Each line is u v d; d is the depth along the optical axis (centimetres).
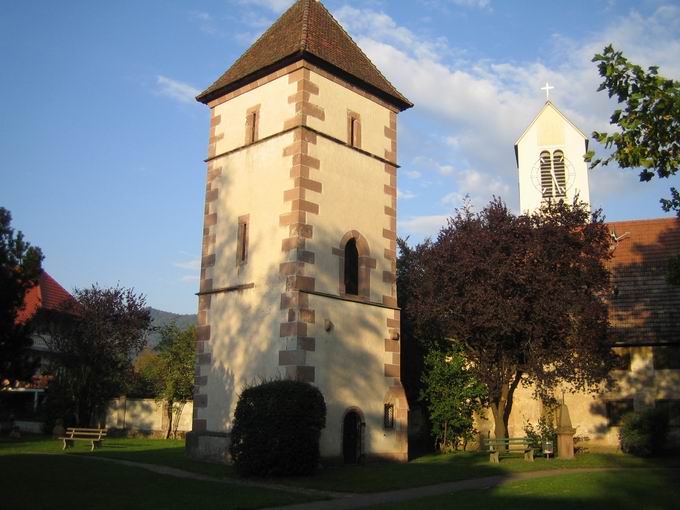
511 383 2667
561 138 4016
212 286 2225
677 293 2933
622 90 974
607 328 2591
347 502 1373
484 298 2319
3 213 2609
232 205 2239
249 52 2419
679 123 961
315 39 2228
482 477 1780
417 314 2575
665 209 1262
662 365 2788
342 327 2058
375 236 2258
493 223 2439
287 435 1725
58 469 1744
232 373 2083
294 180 2045
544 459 2281
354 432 2055
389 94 2405
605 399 2809
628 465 2109
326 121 2167
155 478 1664
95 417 3831
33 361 2719
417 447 2852
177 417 3731
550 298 2305
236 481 1667
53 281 4662
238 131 2297
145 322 3628
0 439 3058
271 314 2005
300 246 1986
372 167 2308
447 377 2716
